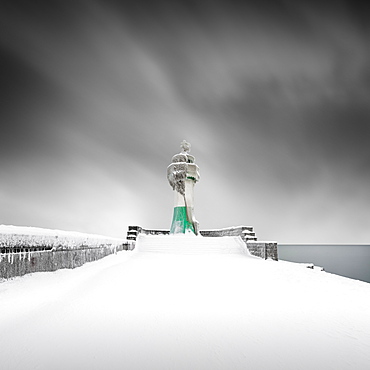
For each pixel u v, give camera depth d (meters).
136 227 23.19
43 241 7.65
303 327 4.61
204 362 3.34
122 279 8.30
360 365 3.34
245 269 11.08
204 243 20.86
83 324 4.52
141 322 4.69
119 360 3.35
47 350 3.57
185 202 24.86
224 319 4.93
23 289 6.13
